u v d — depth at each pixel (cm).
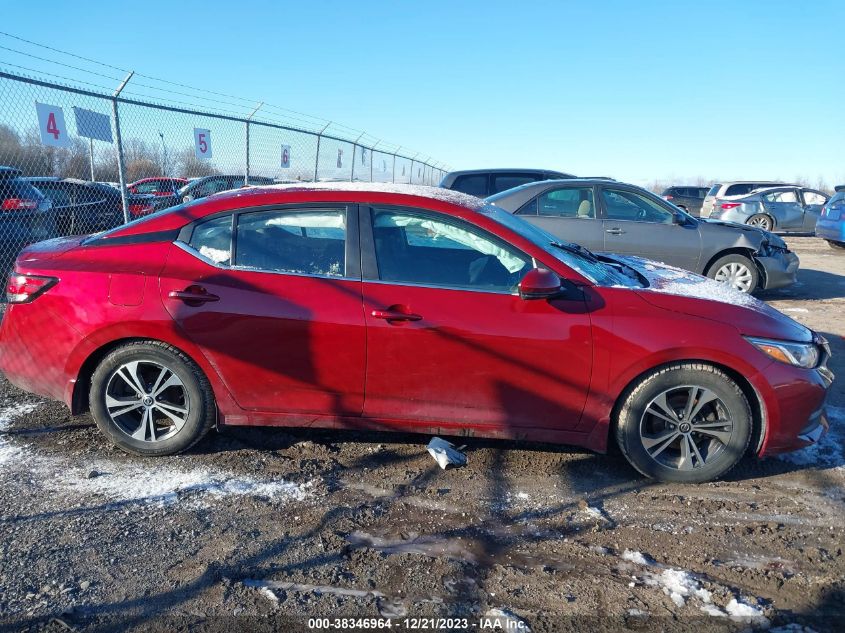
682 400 349
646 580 270
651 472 350
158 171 998
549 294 328
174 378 355
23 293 357
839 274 1159
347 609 248
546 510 326
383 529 304
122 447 366
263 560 277
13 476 343
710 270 831
